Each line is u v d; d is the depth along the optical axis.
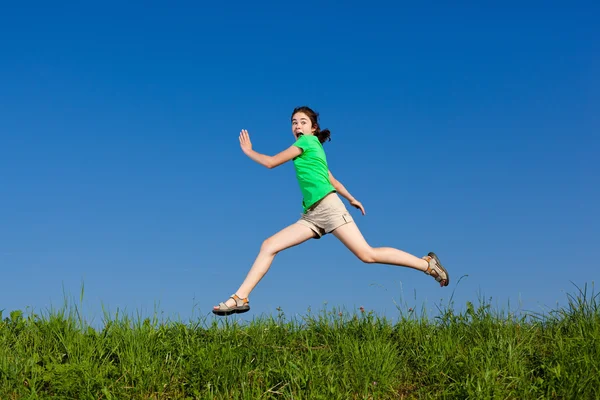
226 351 4.96
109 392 4.41
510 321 5.60
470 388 4.37
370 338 5.41
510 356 4.81
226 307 5.36
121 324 5.44
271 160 5.39
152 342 5.16
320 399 4.33
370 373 4.75
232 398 4.46
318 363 4.84
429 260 5.94
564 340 5.22
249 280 5.45
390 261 5.70
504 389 4.45
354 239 5.55
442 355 5.02
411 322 5.90
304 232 5.56
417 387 4.78
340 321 6.03
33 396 4.27
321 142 6.01
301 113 5.96
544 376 4.60
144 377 4.64
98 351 5.02
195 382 4.62
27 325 5.45
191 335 5.55
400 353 5.37
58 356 4.95
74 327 5.39
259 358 5.09
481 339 5.31
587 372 4.42
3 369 4.55
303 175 5.60
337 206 5.57
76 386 4.39
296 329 5.94
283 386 4.55
